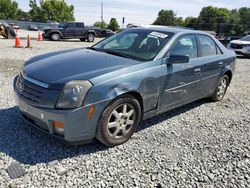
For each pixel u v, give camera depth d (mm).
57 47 16906
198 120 5117
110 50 4633
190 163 3605
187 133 4508
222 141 4312
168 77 4332
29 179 3043
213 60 5453
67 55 4320
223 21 86250
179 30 4973
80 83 3354
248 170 3539
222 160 3742
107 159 3531
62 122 3305
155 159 3627
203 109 5742
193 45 5031
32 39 23703
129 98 3797
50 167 3279
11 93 5812
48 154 3539
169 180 3219
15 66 8898
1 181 2973
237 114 5602
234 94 7082
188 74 4758
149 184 3117
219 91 6141
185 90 4828
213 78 5621
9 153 3500
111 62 3963
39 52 13383
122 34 5113
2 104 5113
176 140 4219
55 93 3342
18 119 4477
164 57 4324
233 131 4734
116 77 3623
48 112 3342
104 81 3504
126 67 3826
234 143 4270
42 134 4016
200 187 3145
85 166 3350
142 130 4465
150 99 4145
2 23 21578
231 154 3920
